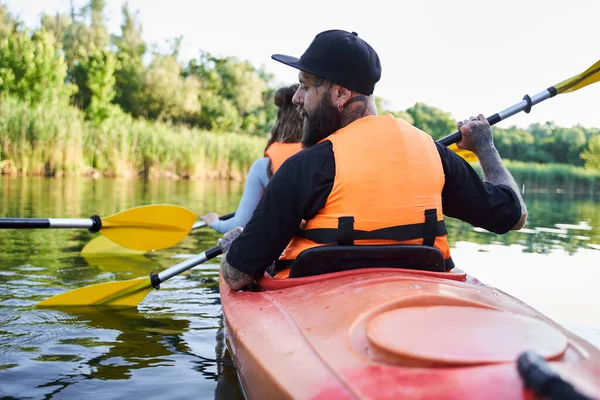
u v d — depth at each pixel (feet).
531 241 17.94
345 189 6.03
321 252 6.03
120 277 12.32
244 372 5.46
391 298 4.80
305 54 6.61
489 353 3.83
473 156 11.18
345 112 6.59
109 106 70.28
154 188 37.50
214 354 8.07
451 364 3.75
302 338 4.75
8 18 73.15
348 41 6.45
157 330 9.08
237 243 6.49
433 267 6.17
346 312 4.82
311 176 6.11
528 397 3.09
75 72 73.31
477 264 14.14
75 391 6.77
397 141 6.19
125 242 11.88
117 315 9.84
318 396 3.87
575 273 13.11
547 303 10.65
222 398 6.61
